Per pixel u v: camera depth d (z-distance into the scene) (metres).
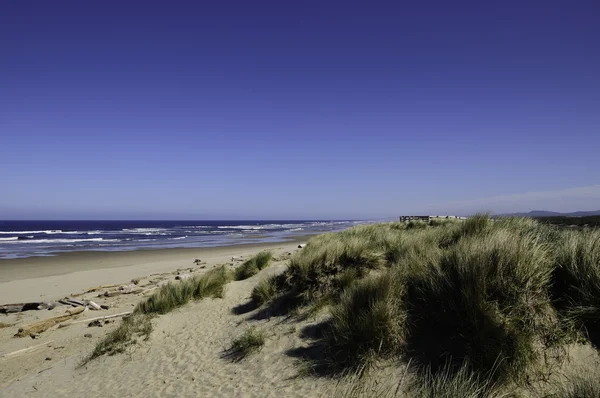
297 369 5.00
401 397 3.78
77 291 15.77
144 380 6.00
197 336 7.66
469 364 3.80
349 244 8.48
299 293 7.59
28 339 9.72
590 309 3.82
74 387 6.28
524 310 4.04
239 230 85.44
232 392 4.92
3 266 23.70
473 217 7.99
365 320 4.78
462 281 4.53
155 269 21.66
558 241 5.55
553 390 3.26
